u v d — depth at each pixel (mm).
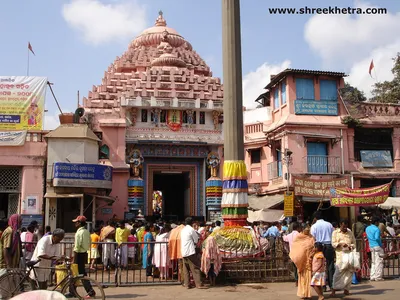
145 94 27375
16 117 24781
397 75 33344
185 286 11758
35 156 21516
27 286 9547
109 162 25109
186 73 30000
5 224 10219
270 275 12578
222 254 12594
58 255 9969
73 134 21109
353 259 10383
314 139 26016
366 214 22734
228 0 14320
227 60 14070
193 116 27688
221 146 27750
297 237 10117
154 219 26703
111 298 10273
